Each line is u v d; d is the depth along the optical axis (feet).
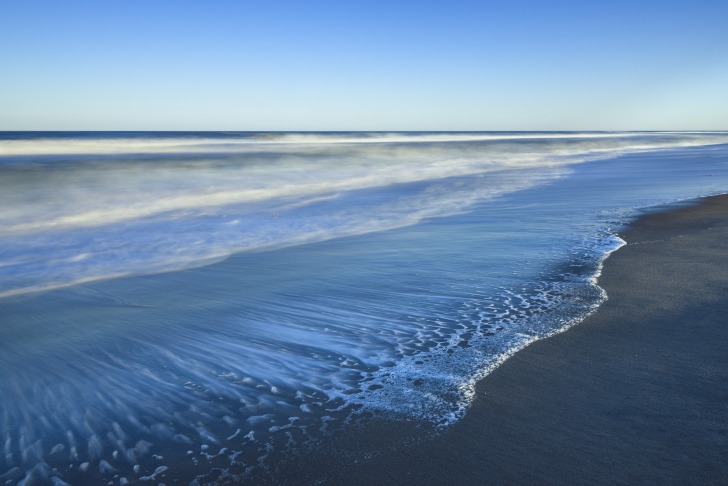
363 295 19.40
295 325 16.66
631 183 53.88
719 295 17.98
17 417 11.58
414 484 9.20
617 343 14.61
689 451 9.71
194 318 17.40
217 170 63.46
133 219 36.11
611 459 9.61
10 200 40.06
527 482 9.13
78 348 15.19
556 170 73.82
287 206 42.29
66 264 24.70
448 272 22.04
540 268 22.24
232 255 26.12
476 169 77.00
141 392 12.61
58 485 9.37
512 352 14.25
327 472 9.58
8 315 17.97
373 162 83.05
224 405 11.96
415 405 11.74
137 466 9.87
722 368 12.92
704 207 35.78
